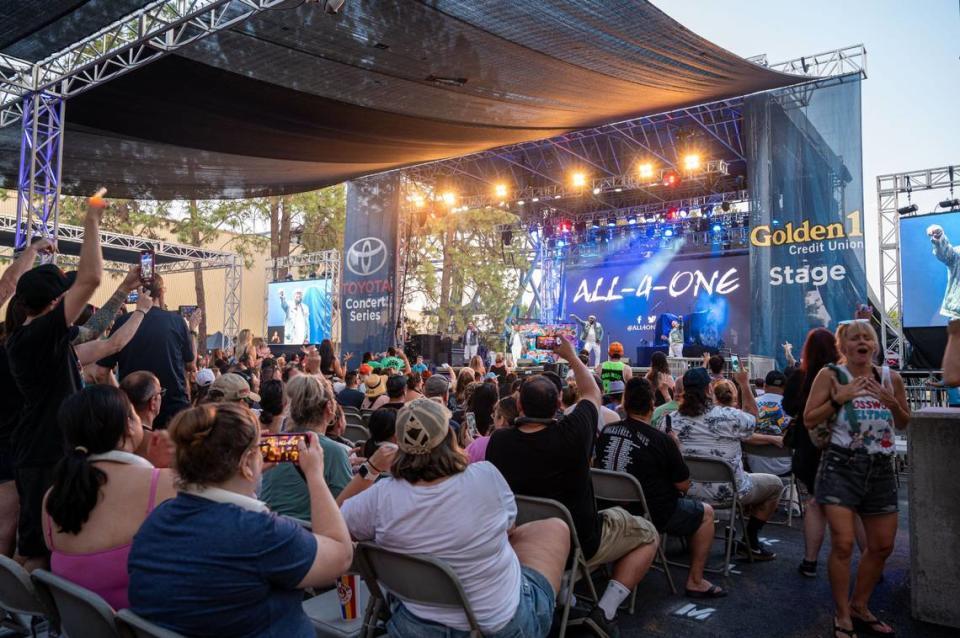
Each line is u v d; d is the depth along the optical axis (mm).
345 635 2826
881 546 3631
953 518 3764
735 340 23203
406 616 2479
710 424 4844
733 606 4102
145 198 16969
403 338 20719
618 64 11008
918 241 14227
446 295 30938
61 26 9336
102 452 2320
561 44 10078
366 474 2893
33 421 3080
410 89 11594
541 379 3484
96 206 3055
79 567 2209
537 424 3389
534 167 21031
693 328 21688
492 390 5223
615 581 3578
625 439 4316
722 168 19234
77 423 2285
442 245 31266
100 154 13703
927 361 14031
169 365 4867
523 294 28031
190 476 1883
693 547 4305
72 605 2049
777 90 14359
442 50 10141
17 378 3102
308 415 3607
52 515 2223
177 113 11766
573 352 3664
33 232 10742
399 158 15953
